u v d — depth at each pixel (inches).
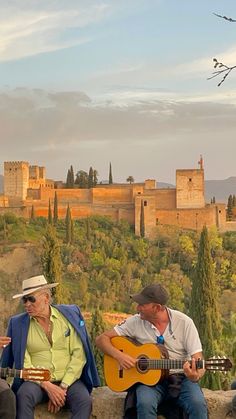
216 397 312.5
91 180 7628.0
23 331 299.4
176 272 5388.8
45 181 7588.6
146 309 293.0
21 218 6102.4
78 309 310.0
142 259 5634.8
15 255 5413.4
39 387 294.0
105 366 298.5
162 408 298.5
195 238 5895.7
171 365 288.4
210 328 1999.3
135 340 299.0
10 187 6953.7
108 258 5477.4
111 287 4938.5
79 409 293.1
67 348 300.8
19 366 296.5
